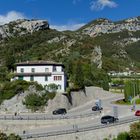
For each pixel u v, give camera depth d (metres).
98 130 68.62
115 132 72.75
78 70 128.88
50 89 108.88
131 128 72.12
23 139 55.72
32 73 113.75
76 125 72.75
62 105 105.56
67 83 123.50
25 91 101.12
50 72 112.81
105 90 161.12
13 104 99.62
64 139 61.84
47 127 76.06
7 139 48.69
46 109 101.00
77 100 120.06
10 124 75.75
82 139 65.00
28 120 75.88
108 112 96.38
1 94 100.88
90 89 137.50
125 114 94.25
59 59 191.00
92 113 86.12
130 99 125.81
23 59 181.88
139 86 142.62
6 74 122.06
